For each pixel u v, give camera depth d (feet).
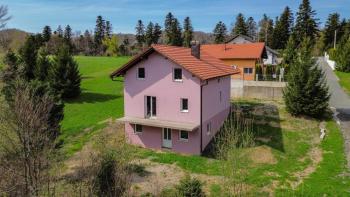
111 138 102.68
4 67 111.14
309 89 114.93
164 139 98.32
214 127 104.99
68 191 55.62
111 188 51.90
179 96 94.63
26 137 51.52
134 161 85.87
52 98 73.31
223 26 437.58
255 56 173.17
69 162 83.82
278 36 383.86
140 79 100.17
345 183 73.05
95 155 67.87
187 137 94.53
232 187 70.33
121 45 422.41
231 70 117.80
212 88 101.35
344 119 115.55
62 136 108.37
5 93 69.51
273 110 125.80
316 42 358.02
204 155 92.32
